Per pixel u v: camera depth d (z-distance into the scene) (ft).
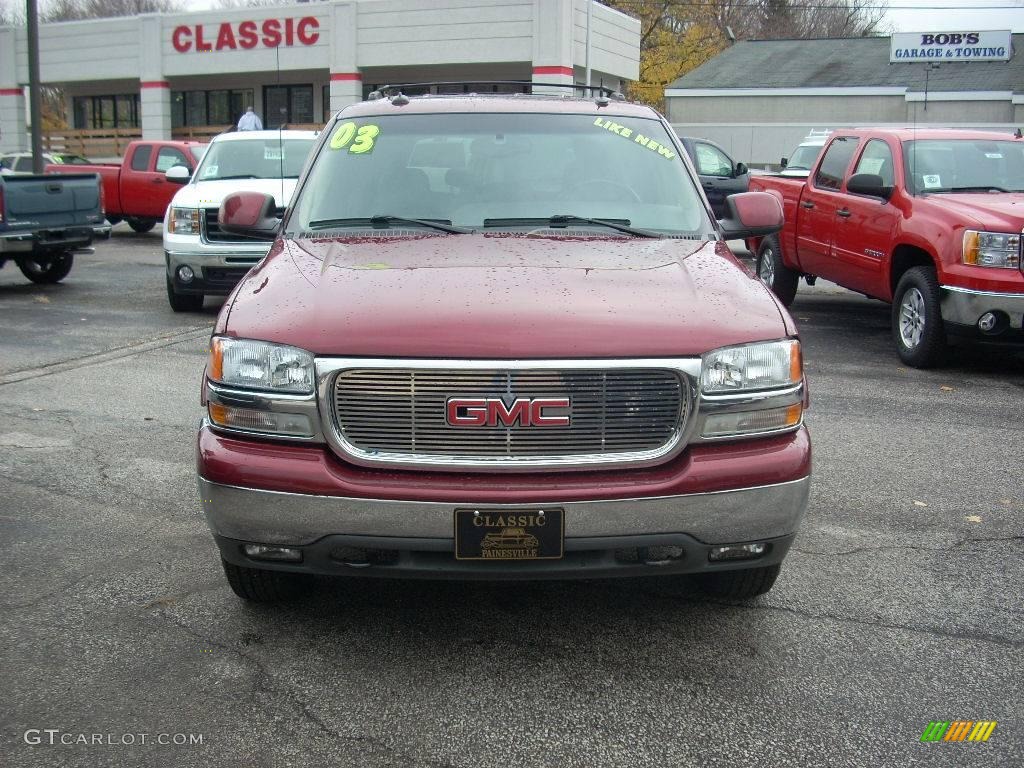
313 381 10.28
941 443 20.20
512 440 10.21
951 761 9.37
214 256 34.22
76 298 39.83
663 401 10.37
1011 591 13.23
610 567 10.45
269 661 11.16
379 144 15.24
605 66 103.40
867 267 30.17
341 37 96.84
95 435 20.21
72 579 13.33
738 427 10.58
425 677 10.84
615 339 10.26
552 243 13.12
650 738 9.71
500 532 10.10
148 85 107.65
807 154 49.44
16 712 10.09
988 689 10.68
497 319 10.37
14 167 79.92
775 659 11.30
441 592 13.01
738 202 15.31
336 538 10.28
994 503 16.74
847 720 10.05
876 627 12.12
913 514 16.16
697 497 10.29
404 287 11.18
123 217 67.82
